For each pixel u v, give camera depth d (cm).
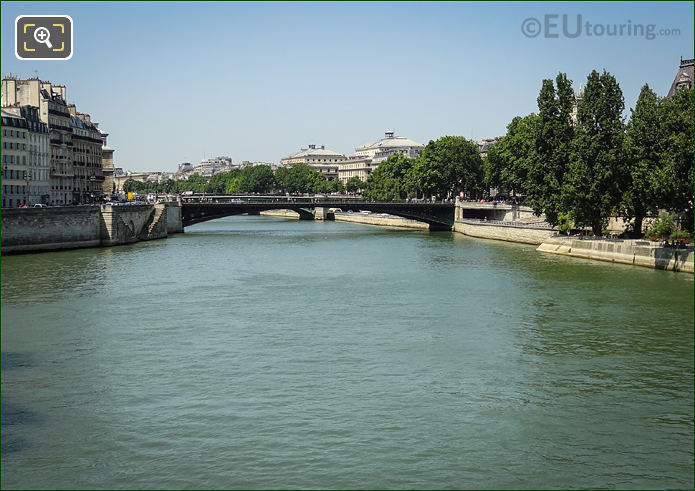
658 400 4231
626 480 3300
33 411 4028
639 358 5050
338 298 7306
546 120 12156
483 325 6031
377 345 5369
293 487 3212
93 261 10300
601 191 10862
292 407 4081
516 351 5219
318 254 11681
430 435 3719
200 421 3888
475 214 17962
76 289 7688
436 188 19562
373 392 4328
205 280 8525
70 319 6175
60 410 4041
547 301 7075
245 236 15938
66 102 17875
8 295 7300
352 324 6069
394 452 3528
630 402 4203
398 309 6712
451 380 4559
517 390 4384
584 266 9825
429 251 12200
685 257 9106
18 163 14288
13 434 3728
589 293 7519
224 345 5353
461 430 3791
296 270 9531
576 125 11762
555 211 12169
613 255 10312
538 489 3216
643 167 9950
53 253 11462
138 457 3484
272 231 18200
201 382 4500
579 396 4288
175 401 4172
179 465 3409
